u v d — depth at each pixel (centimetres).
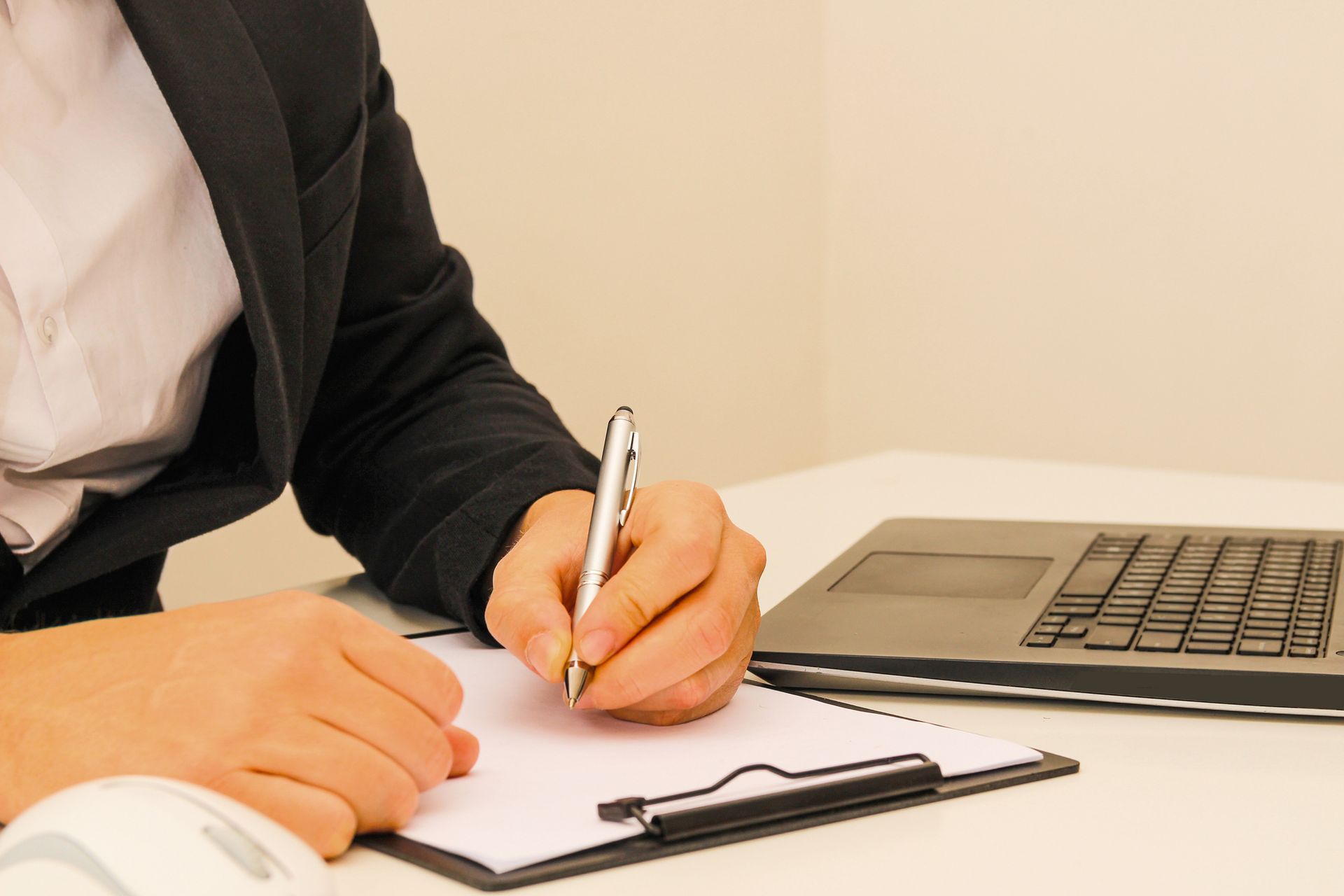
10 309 61
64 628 42
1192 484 105
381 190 79
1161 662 50
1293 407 218
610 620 45
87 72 64
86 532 64
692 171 228
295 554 168
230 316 69
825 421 271
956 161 247
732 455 245
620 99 211
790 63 249
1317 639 52
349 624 40
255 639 38
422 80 179
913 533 79
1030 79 236
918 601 62
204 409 74
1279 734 48
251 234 64
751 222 243
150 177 65
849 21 255
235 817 31
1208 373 225
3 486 63
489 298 193
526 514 63
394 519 70
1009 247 244
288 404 67
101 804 29
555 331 205
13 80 61
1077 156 233
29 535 63
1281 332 217
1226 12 214
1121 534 76
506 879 35
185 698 37
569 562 52
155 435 68
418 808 39
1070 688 50
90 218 62
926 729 47
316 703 37
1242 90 214
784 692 52
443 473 70
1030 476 110
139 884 27
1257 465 223
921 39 247
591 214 208
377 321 78
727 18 232
